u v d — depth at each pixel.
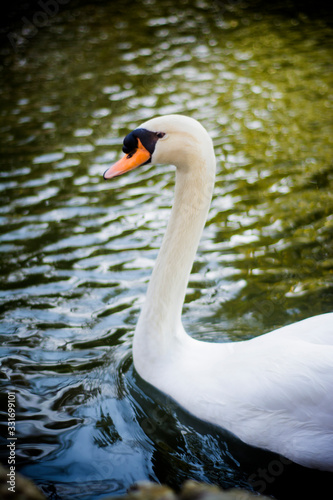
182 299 3.97
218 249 6.15
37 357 4.54
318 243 6.20
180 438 3.72
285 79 10.96
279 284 5.58
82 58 12.16
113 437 3.74
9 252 5.98
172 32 13.77
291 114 9.51
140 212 6.77
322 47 12.59
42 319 5.03
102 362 4.49
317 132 8.87
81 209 6.82
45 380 4.27
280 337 3.70
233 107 9.77
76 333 4.86
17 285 5.49
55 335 4.82
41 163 7.89
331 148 8.35
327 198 7.07
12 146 8.42
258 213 6.80
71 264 5.83
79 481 3.39
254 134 8.83
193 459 3.58
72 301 5.29
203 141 3.60
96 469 3.48
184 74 11.23
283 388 3.38
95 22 14.45
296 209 6.86
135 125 8.99
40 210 6.78
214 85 10.69
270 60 11.95
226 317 5.14
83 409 3.98
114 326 4.96
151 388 4.00
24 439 3.69
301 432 3.35
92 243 6.18
